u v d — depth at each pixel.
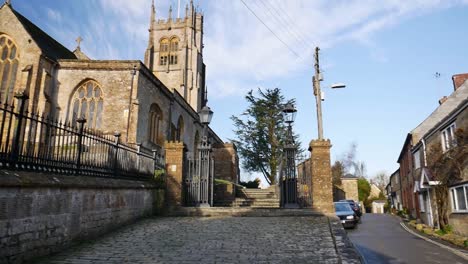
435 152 19.17
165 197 13.49
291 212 12.48
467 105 15.24
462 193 15.98
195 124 35.44
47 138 8.12
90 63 22.28
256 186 37.22
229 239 8.59
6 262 6.09
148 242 8.38
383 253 11.35
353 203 30.95
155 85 25.00
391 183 54.88
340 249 7.46
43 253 7.08
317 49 21.55
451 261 10.02
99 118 21.97
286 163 13.89
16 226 6.37
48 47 24.62
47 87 21.72
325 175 12.98
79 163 9.09
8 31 22.09
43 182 7.09
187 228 10.12
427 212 21.83
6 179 6.12
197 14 59.62
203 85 59.53
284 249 7.55
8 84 21.58
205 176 14.09
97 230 9.17
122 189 10.72
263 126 36.28
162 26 57.44
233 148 30.73
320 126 19.95
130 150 12.26
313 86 21.69
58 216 7.63
